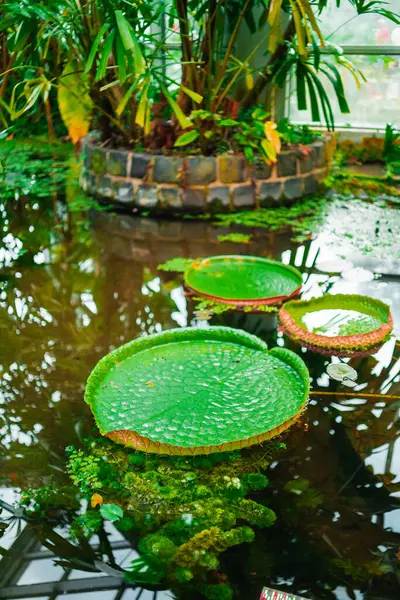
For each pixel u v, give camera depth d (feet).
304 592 4.99
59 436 6.87
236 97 16.12
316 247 11.65
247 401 6.88
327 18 16.46
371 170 16.08
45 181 15.60
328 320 9.00
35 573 5.22
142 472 6.34
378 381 7.74
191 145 13.93
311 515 5.77
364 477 6.24
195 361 7.65
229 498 5.98
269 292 9.77
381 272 10.59
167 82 17.89
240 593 4.98
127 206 13.58
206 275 10.36
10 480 6.22
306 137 14.52
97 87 13.48
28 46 12.89
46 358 8.32
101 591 5.02
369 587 5.03
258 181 13.34
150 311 9.48
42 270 10.95
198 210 13.26
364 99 17.06
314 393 7.49
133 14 13.14
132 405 6.80
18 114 12.17
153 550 5.39
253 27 14.64
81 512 5.84
